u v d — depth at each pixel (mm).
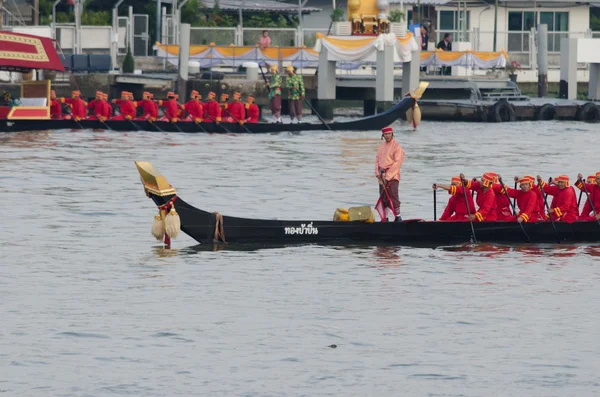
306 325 63906
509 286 73000
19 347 59562
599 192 88062
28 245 84250
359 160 141250
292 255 81812
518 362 58188
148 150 148875
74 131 172500
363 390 54406
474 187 87938
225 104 179750
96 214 97875
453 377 56062
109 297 69312
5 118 168500
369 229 86438
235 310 66750
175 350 59562
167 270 76562
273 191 112438
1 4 195875
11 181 116500
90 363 57469
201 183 117312
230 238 85562
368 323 64375
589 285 73375
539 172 129375
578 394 54094
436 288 72312
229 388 54500
